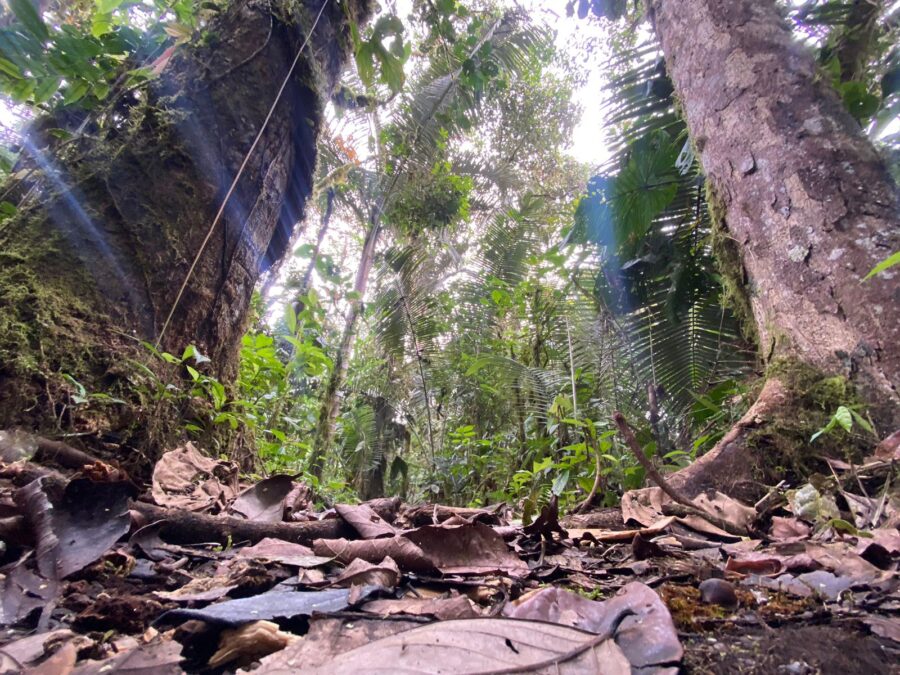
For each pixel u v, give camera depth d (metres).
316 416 5.70
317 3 3.07
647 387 4.25
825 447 2.02
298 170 3.12
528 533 1.50
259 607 0.80
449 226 7.46
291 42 2.90
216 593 0.89
